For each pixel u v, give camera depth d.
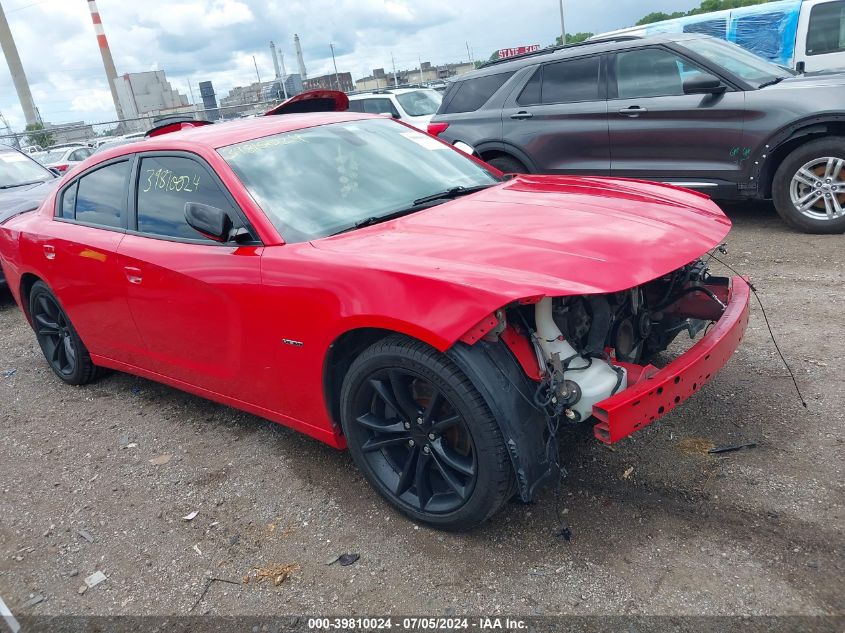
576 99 7.32
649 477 3.00
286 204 3.25
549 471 2.52
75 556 3.03
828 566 2.37
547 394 2.47
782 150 6.43
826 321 4.38
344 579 2.64
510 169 7.96
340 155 3.64
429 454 2.73
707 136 6.53
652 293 3.28
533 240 2.72
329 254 2.86
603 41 7.32
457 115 8.26
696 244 2.81
